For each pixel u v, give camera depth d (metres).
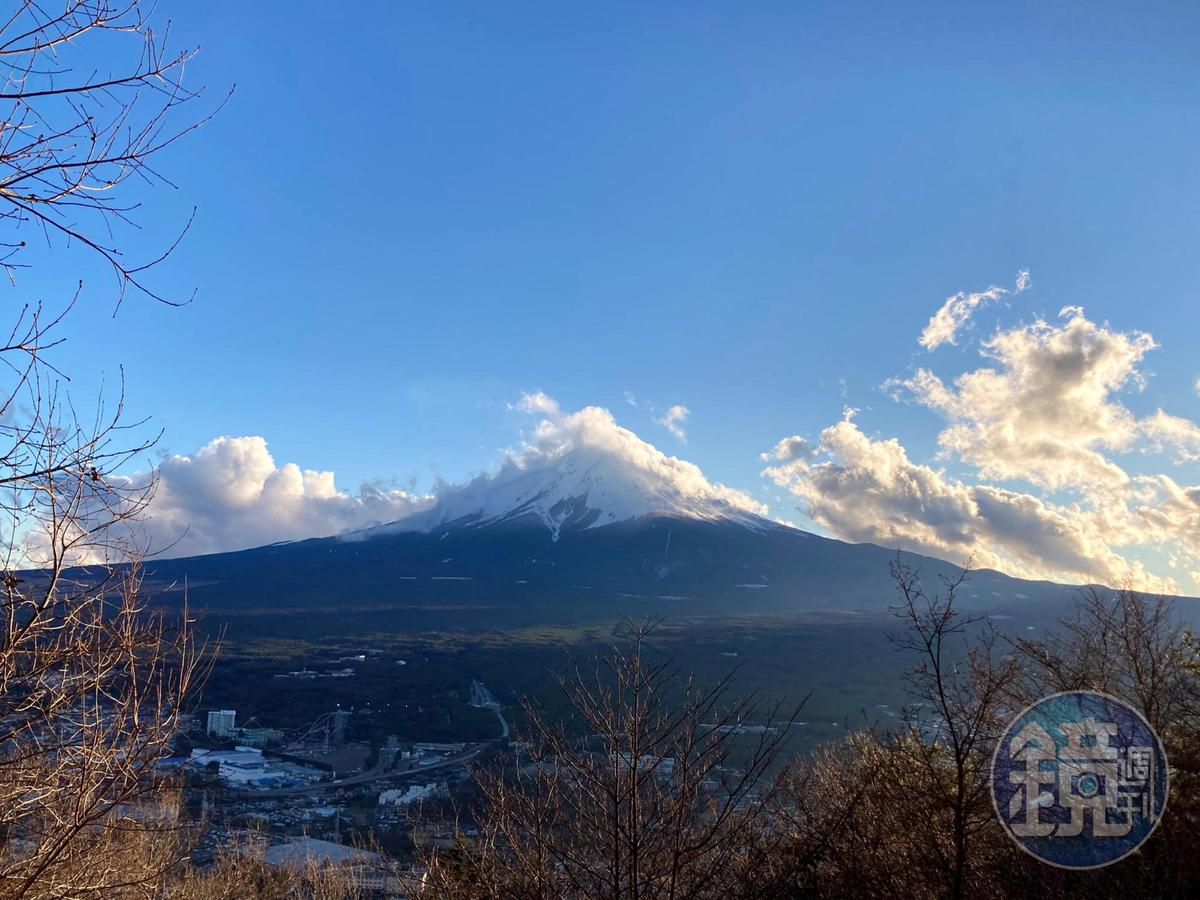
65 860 5.39
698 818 6.42
